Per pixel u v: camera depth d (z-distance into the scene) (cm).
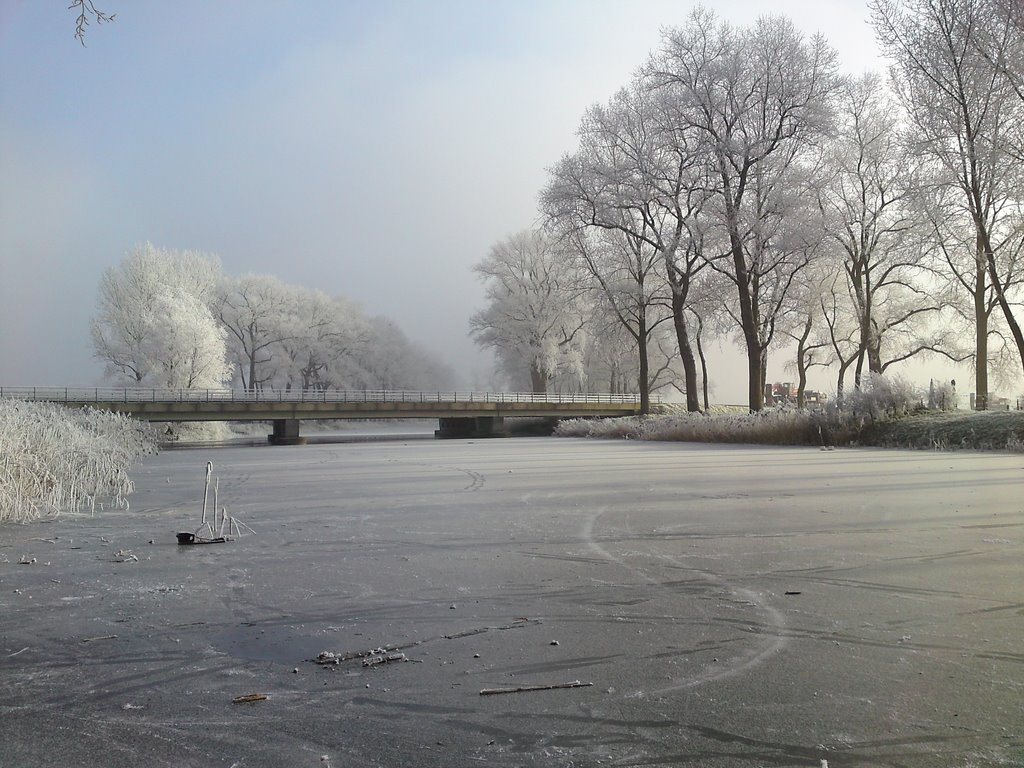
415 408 5100
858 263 3753
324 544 793
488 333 6756
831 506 994
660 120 3569
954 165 2736
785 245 3297
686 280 3812
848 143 3728
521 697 375
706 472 1551
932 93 2752
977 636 451
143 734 340
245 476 1686
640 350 4209
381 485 1411
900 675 392
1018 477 1295
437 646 454
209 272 6800
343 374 8425
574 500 1122
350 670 417
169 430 5053
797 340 4875
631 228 3969
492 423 5553
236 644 465
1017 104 2594
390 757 314
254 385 8000
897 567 631
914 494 1098
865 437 2455
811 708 354
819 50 3369
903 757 305
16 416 1280
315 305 8419
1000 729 328
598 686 386
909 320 4341
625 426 3578
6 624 512
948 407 2544
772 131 3456
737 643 448
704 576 617
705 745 319
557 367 6469
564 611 523
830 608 516
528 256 6450
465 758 312
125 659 440
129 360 5619
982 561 646
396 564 687
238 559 723
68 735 340
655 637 463
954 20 2634
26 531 907
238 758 316
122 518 1012
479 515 984
